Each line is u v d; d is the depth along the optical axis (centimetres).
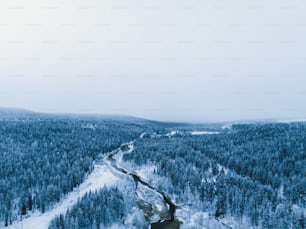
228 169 13338
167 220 8762
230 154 14862
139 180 11919
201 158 14438
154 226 8375
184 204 9844
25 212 8788
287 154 14212
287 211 8600
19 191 9762
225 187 10050
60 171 11656
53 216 8631
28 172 11012
